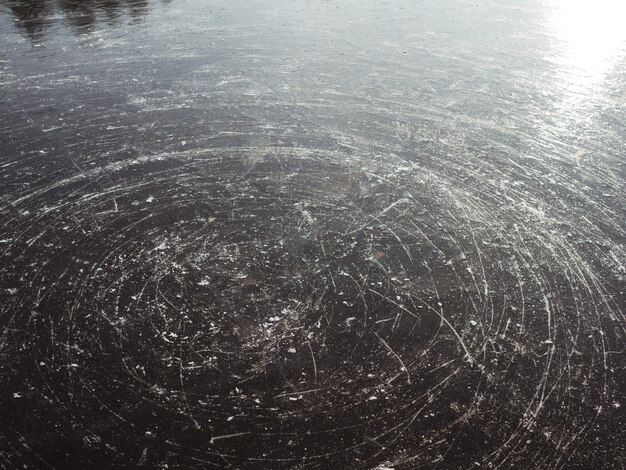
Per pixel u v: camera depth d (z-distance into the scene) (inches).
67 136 100.7
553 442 50.0
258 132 102.4
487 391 54.7
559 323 62.3
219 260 70.9
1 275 67.9
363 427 51.4
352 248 73.2
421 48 144.9
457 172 90.3
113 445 49.6
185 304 64.5
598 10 180.4
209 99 115.6
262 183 86.9
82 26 160.4
